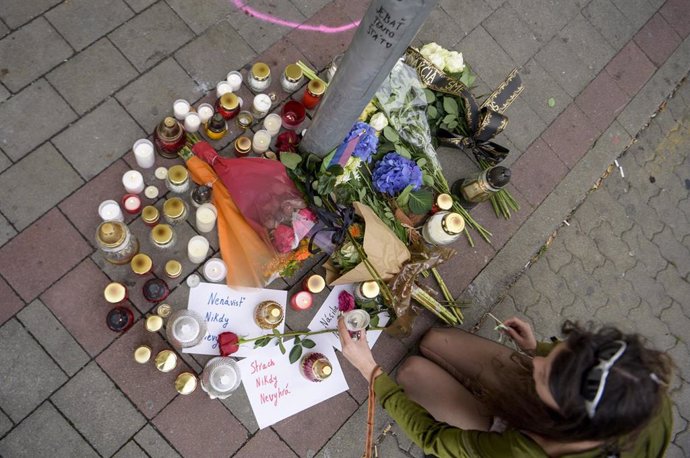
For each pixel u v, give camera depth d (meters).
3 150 2.05
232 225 2.09
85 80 2.20
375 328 2.23
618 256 2.77
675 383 2.72
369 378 1.83
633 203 2.88
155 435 1.97
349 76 1.65
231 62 2.39
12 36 2.16
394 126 2.32
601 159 2.87
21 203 2.03
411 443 2.24
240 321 2.12
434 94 2.44
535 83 2.88
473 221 2.51
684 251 2.90
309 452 2.11
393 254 2.05
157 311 2.02
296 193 2.12
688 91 3.19
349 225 2.02
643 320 2.73
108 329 2.00
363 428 2.20
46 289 1.98
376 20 1.44
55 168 2.09
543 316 2.55
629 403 1.19
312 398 2.16
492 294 2.49
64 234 2.04
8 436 1.85
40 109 2.13
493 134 2.42
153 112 2.24
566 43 3.00
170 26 2.35
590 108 2.94
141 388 1.98
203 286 2.11
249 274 2.11
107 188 2.12
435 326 2.38
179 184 2.02
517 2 2.95
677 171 3.02
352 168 2.15
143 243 2.11
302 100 2.44
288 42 2.49
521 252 2.59
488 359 2.01
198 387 2.04
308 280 2.14
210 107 2.19
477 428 1.84
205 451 2.01
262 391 2.10
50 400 1.90
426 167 2.41
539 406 1.39
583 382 1.23
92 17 2.26
